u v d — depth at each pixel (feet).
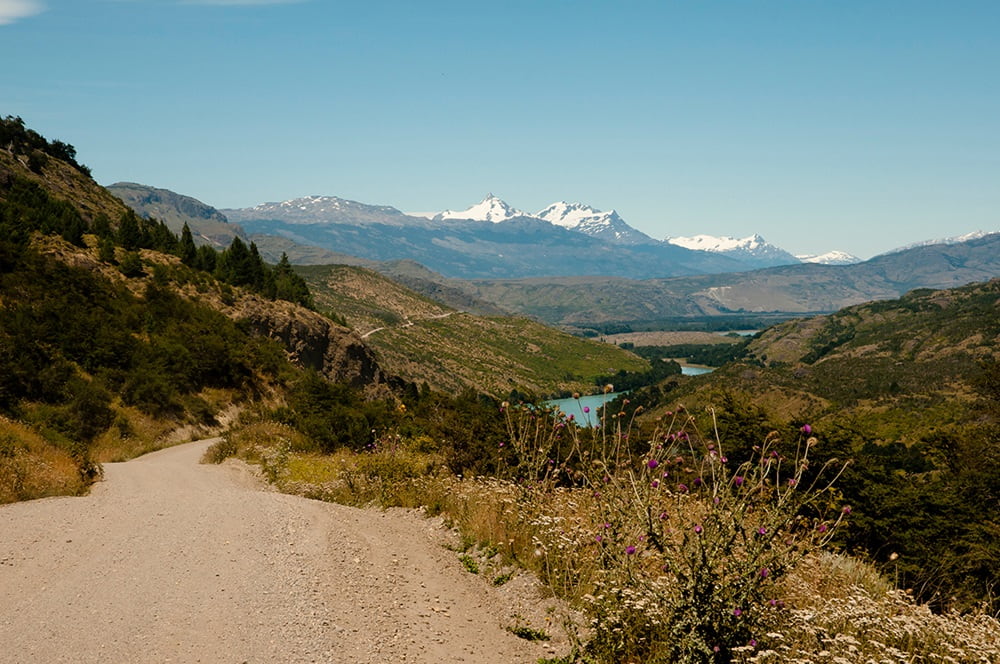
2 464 47.26
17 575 23.88
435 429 52.60
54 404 116.88
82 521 33.32
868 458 52.85
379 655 18.78
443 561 29.50
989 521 50.01
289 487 56.18
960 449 93.09
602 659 19.31
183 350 165.99
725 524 17.52
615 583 20.43
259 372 187.42
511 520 31.76
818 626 18.99
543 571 26.78
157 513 35.73
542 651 21.09
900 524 45.44
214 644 18.17
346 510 38.70
